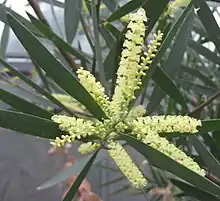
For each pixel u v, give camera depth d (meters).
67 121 0.15
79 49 0.28
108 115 0.16
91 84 0.16
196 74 0.29
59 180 0.21
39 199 0.48
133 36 0.15
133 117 0.17
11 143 0.48
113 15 0.20
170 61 0.21
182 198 0.29
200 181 0.14
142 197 0.46
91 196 0.32
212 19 0.21
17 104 0.18
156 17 0.17
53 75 0.15
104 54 0.29
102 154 0.23
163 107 0.32
